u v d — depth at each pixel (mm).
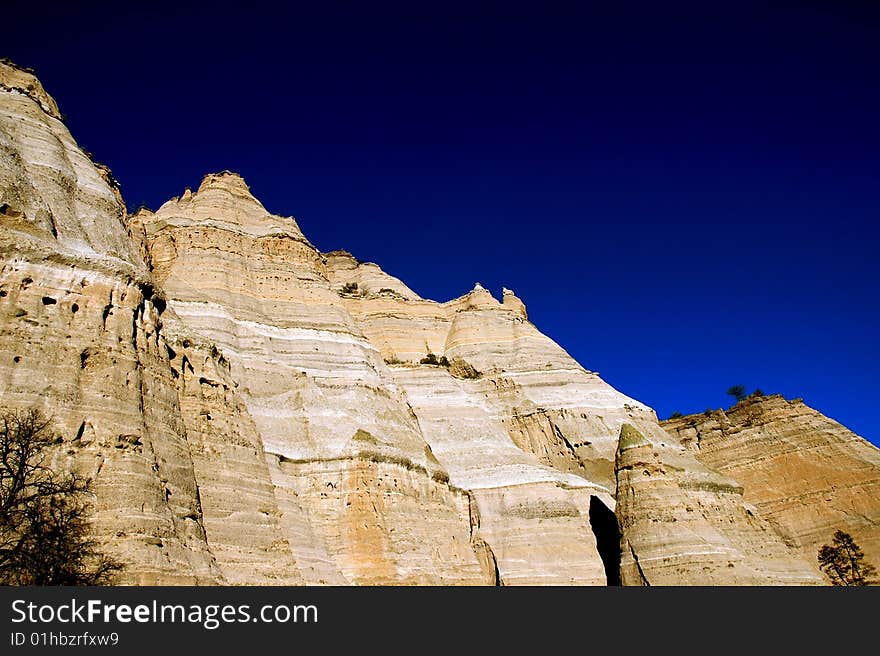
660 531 43750
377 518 41125
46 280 28203
